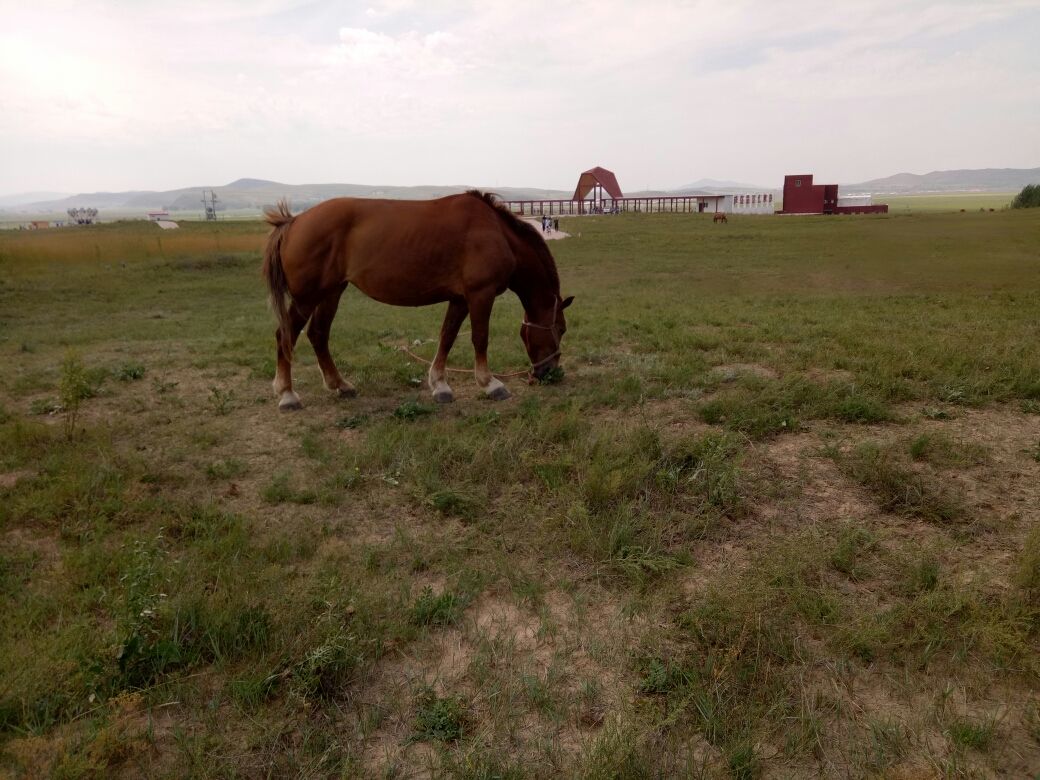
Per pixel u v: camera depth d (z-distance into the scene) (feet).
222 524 12.73
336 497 13.93
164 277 68.13
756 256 82.17
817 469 14.65
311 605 9.91
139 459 15.66
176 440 17.65
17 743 7.31
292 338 20.04
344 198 19.42
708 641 9.20
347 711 8.22
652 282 62.13
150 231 136.36
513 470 14.82
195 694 8.33
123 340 35.04
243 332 35.29
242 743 7.63
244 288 61.82
